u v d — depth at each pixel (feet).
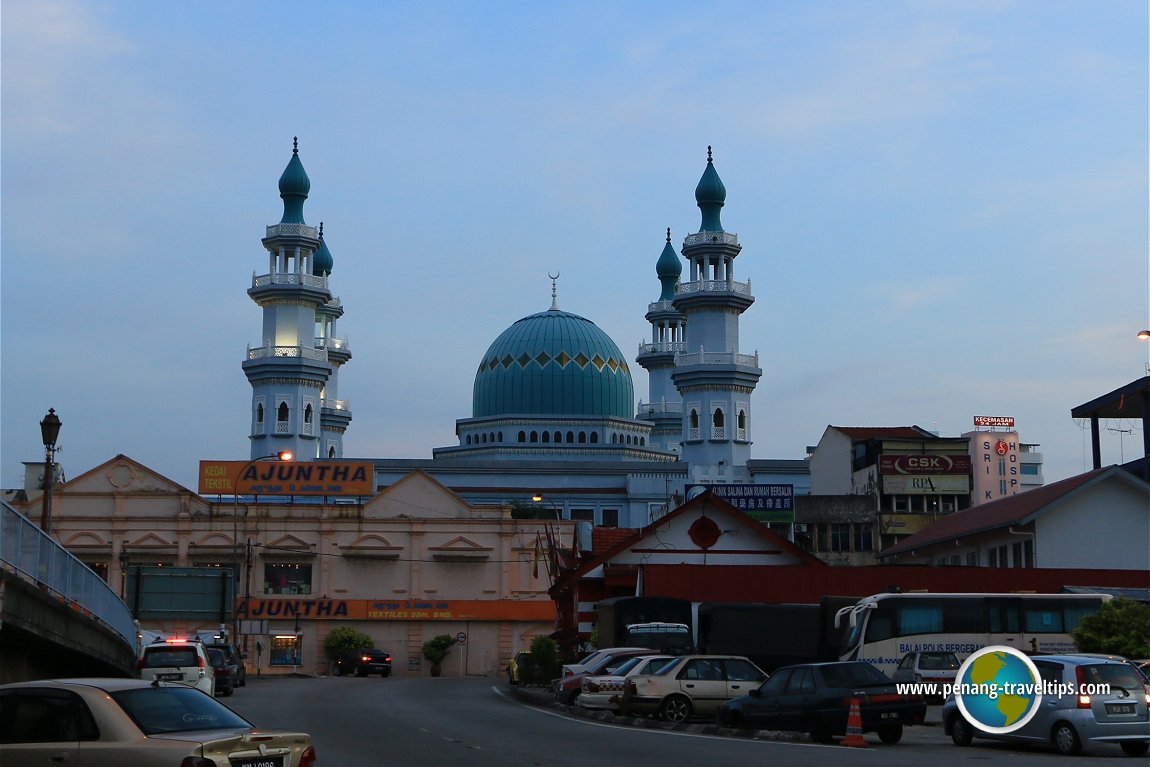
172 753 51.31
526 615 297.33
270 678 246.68
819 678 98.07
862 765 77.10
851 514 270.67
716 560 192.54
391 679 240.73
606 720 116.88
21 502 297.74
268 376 432.25
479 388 477.77
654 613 161.68
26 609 98.17
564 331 473.67
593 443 462.19
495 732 103.09
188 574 290.15
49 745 53.31
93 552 295.89
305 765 54.39
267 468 303.89
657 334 546.26
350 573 297.53
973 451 317.42
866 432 304.91
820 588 171.01
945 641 131.64
